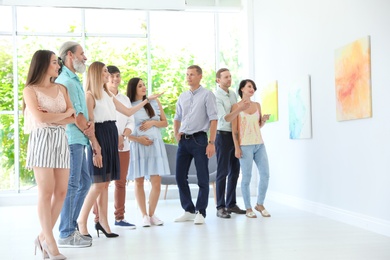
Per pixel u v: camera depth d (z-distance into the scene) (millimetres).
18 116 8492
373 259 3615
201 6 8695
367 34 4770
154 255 3910
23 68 8555
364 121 4867
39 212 3693
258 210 5938
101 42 8742
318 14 5785
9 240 4793
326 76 5637
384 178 4559
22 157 8516
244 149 5848
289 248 4051
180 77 8930
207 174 5465
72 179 4117
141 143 5305
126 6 8328
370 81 4715
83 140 4148
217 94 6008
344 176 5285
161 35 8906
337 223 5234
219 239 4512
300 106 6301
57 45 8648
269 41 7539
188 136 5453
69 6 8164
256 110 5914
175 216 6188
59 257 3746
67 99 3857
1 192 8406
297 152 6520
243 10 8719
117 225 5316
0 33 8469
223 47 9016
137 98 5461
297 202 6527
